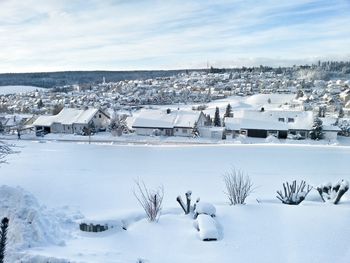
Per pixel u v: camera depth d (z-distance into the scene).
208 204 8.62
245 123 50.44
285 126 48.81
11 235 6.89
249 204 9.55
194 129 48.50
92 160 23.58
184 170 19.44
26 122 57.56
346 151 25.78
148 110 54.88
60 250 6.53
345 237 7.06
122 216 8.70
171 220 8.56
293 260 6.24
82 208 11.91
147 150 28.00
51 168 20.56
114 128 51.12
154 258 6.40
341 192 9.70
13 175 18.33
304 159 22.64
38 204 8.36
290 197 10.18
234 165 20.83
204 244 7.00
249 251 6.65
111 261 5.96
